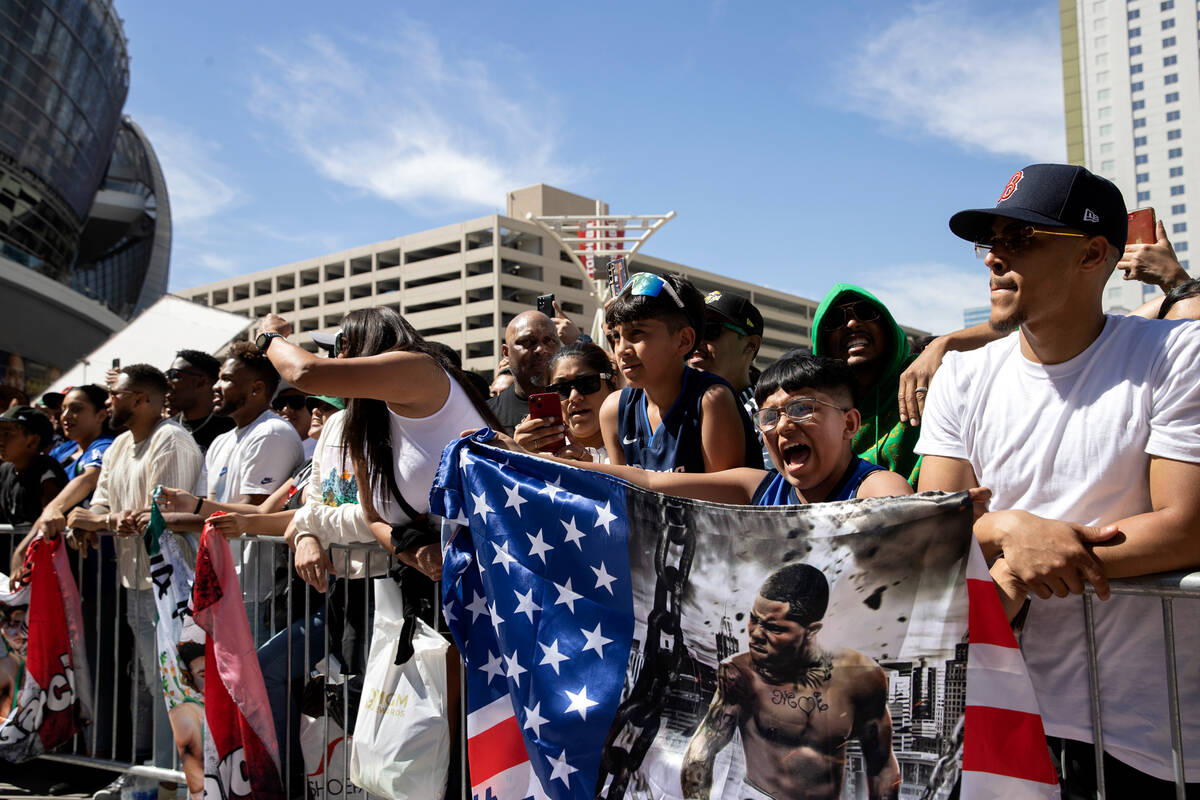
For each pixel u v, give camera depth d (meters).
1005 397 2.02
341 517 3.10
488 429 2.53
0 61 62.28
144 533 3.77
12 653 4.40
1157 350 1.83
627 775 2.09
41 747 4.11
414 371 2.77
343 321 3.06
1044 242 1.85
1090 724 1.91
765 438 2.19
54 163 71.38
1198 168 54.12
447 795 2.80
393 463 2.85
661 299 2.80
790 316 101.31
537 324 4.29
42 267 65.81
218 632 3.23
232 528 3.33
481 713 2.36
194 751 3.41
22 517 5.11
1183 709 1.85
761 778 1.95
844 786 1.87
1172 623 1.77
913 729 1.83
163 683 3.51
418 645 2.72
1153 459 1.79
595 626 2.20
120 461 4.41
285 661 3.40
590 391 3.41
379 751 2.69
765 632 1.99
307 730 3.13
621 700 2.13
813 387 2.11
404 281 93.81
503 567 2.32
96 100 75.50
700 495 2.40
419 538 2.75
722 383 2.83
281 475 4.09
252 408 4.26
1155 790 1.85
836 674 1.91
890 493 2.02
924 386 2.69
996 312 1.95
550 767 2.17
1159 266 2.99
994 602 1.79
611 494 2.23
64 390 7.41
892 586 1.88
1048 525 1.77
